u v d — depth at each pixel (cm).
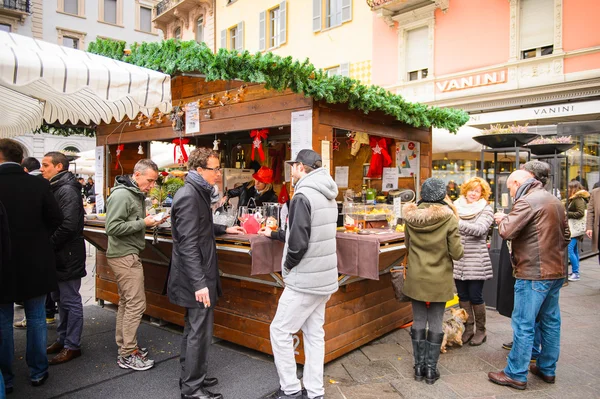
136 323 355
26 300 307
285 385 291
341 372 348
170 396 307
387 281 431
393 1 1250
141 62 387
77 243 368
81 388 319
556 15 1016
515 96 1082
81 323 378
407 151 527
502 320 487
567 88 999
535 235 309
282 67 322
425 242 321
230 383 325
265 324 366
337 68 1498
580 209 680
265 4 1727
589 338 425
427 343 333
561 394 311
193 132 464
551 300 323
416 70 1304
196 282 279
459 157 1034
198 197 289
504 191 580
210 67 323
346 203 413
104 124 603
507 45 1101
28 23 2430
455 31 1198
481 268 401
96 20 2700
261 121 397
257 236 332
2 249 262
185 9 2148
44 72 258
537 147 708
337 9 1491
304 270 279
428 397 307
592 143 879
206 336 295
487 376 341
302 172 291
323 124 367
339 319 367
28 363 319
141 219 352
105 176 604
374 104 380
